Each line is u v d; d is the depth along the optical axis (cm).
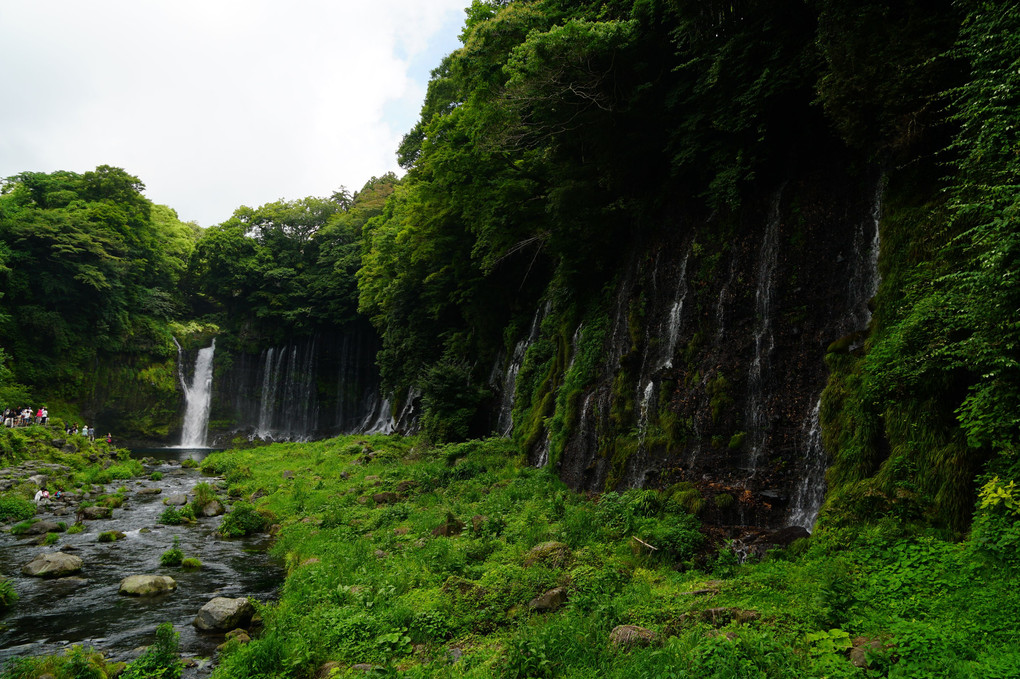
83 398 4847
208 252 5975
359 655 758
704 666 600
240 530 1722
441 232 3266
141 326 5319
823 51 1162
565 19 1797
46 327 4488
